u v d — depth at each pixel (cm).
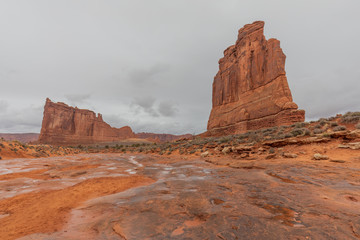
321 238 241
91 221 341
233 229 281
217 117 5356
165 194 536
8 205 454
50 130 11394
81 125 13512
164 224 313
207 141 2717
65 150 4269
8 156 2358
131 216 359
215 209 382
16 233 290
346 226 274
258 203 413
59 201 484
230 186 609
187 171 1038
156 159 2011
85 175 958
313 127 1680
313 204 388
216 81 6116
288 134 1595
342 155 1012
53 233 288
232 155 1662
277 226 285
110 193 573
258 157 1369
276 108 3241
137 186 679
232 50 5266
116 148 6378
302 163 973
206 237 258
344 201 404
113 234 280
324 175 684
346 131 1191
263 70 3872
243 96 4291
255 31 4325
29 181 790
